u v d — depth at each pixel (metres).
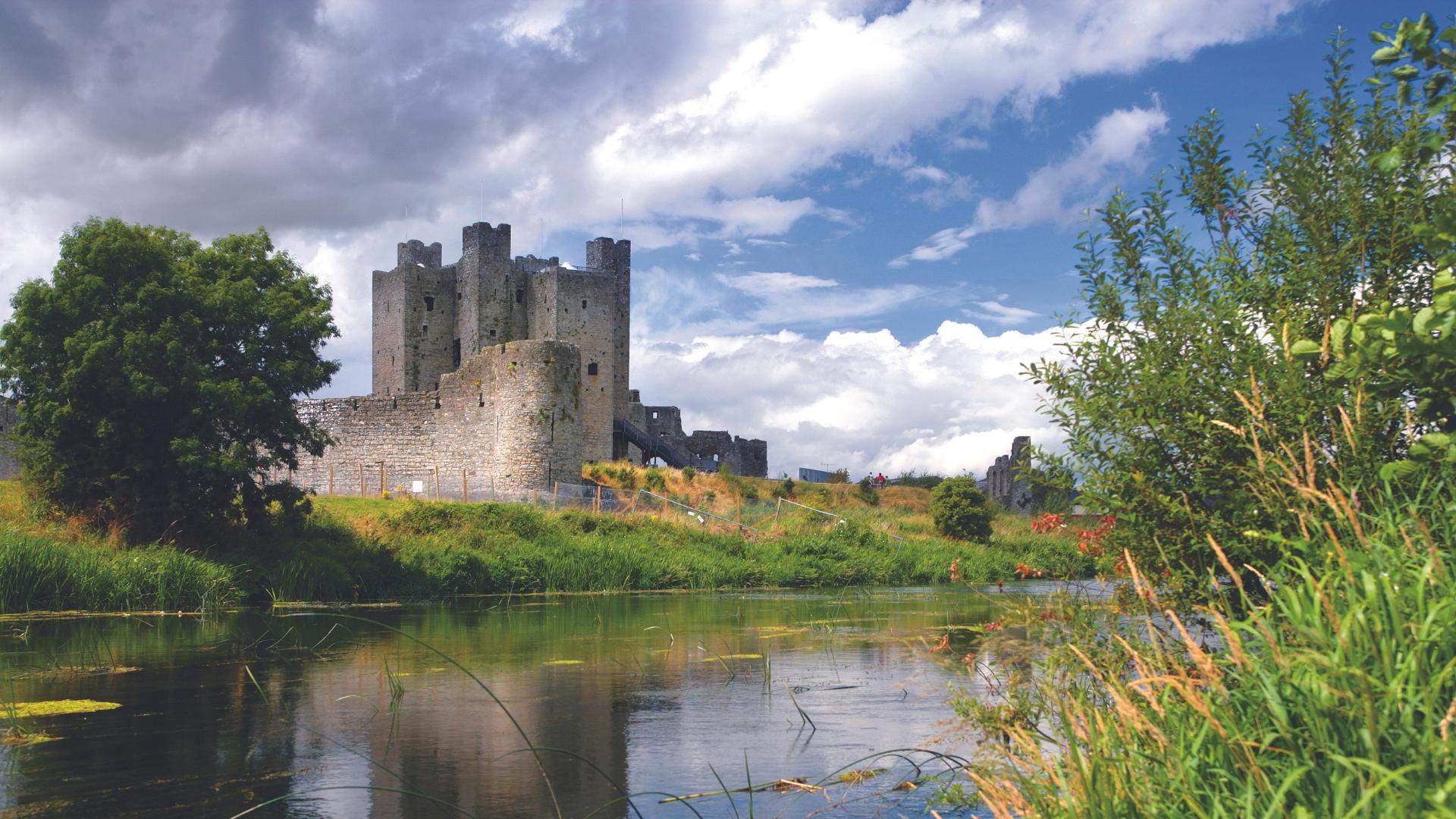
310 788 6.78
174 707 9.61
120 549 22.23
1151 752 4.29
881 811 6.19
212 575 20.91
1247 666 3.97
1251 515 5.48
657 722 8.92
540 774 7.16
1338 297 5.79
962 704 7.57
